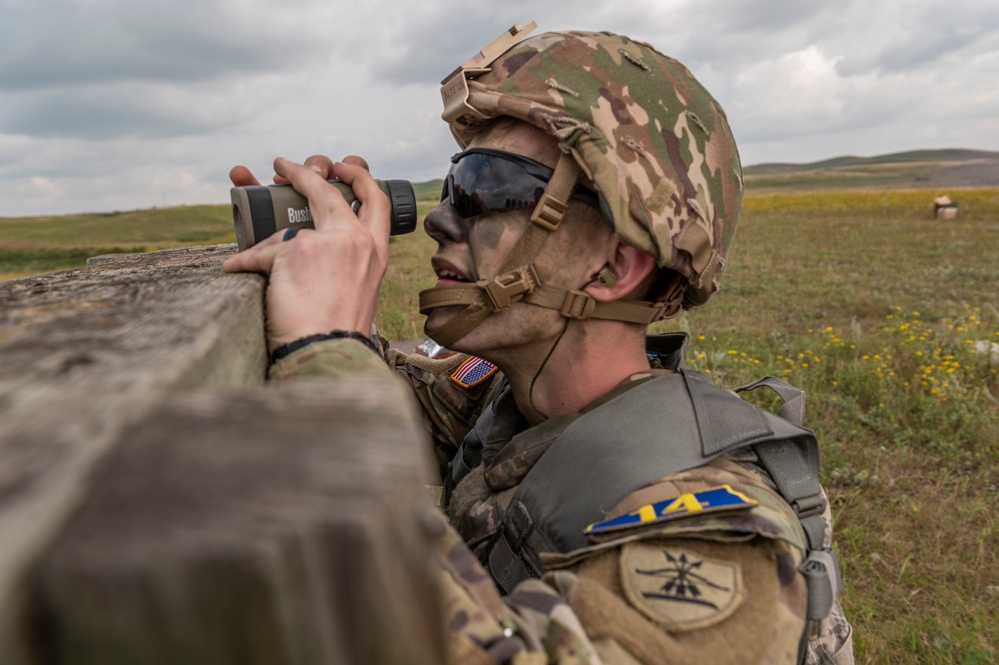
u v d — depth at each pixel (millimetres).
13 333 478
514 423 1214
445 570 543
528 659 512
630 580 735
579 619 695
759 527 752
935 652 2193
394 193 1048
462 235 1089
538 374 1126
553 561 793
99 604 209
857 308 7277
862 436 3748
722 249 1169
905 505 3066
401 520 243
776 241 14672
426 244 15250
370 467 248
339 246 823
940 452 3547
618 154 996
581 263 1062
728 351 4977
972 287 8578
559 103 997
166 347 400
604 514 892
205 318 501
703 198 1084
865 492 3189
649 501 861
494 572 1004
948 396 4059
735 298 7977
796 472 954
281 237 864
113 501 231
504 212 1045
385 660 239
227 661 222
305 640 223
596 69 1037
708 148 1128
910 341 5219
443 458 1479
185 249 1461
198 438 271
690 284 1179
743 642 680
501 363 1138
